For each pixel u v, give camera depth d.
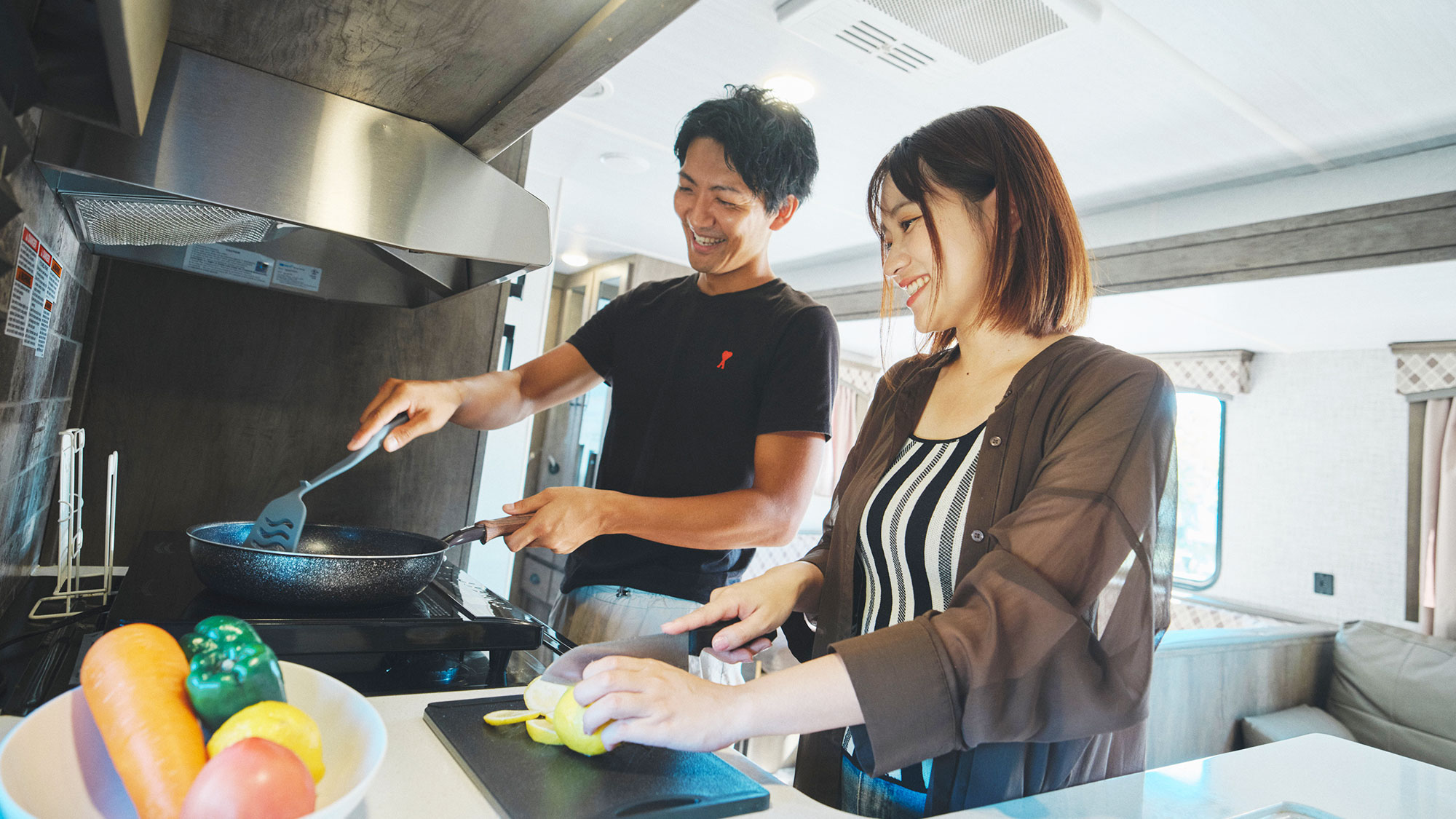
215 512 1.52
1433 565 4.25
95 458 1.42
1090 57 2.21
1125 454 0.70
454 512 1.75
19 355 0.84
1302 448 4.83
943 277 0.89
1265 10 1.95
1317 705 3.13
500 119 1.03
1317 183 2.81
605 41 0.80
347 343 1.63
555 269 5.59
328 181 0.99
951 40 2.17
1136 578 0.67
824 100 2.64
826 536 1.07
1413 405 4.39
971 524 0.79
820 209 3.70
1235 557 5.07
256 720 0.45
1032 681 0.62
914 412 0.97
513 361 3.59
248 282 1.41
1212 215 3.07
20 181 0.73
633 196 3.78
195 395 1.50
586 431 4.80
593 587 1.37
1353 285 3.05
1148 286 3.25
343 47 0.87
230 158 0.91
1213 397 5.28
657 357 1.45
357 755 0.52
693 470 1.38
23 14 0.53
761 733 0.58
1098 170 2.99
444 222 1.11
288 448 1.58
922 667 0.60
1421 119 2.40
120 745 0.44
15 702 0.68
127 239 1.19
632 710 0.56
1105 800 0.67
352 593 0.83
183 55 0.87
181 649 0.49
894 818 0.78
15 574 1.06
